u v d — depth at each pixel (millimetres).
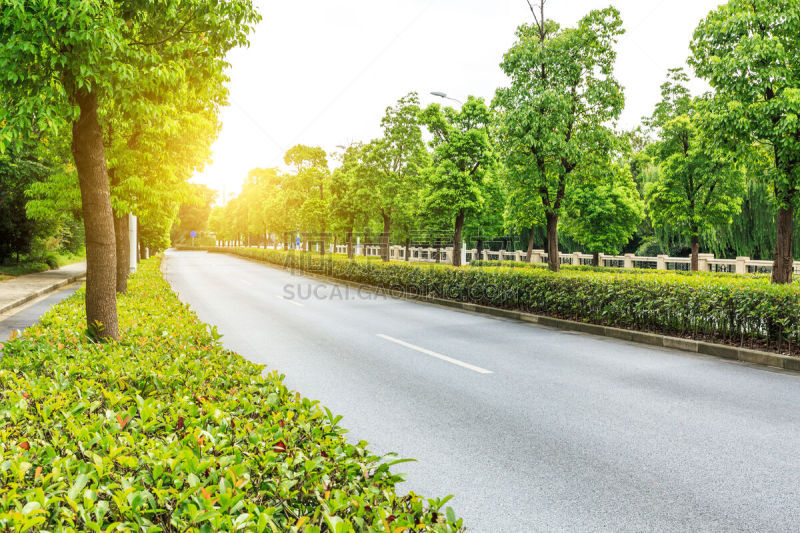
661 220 23531
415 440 4551
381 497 2080
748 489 3648
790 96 10375
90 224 5422
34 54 4289
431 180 23125
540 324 11406
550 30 15234
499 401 5707
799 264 19109
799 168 11109
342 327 10773
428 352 8336
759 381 6605
